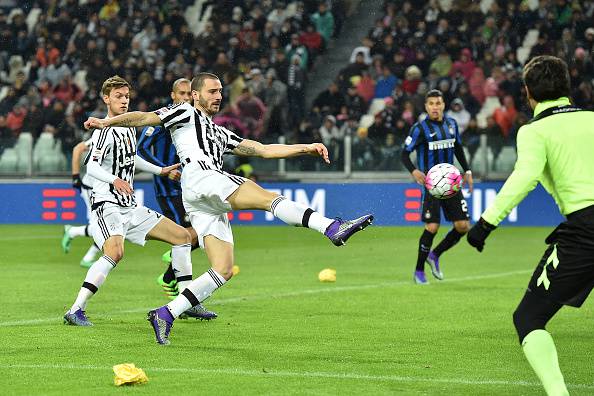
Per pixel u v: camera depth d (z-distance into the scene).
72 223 64.25
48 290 31.31
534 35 70.38
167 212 29.05
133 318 24.94
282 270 38.12
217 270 20.97
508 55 69.12
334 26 77.50
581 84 65.00
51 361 18.80
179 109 21.09
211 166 20.97
